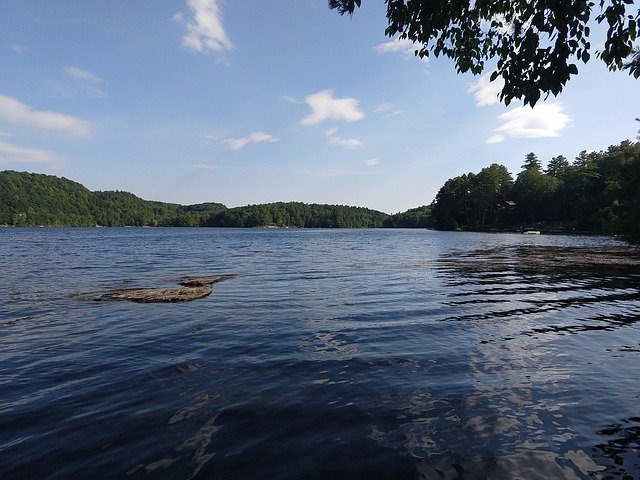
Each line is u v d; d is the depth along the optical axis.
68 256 31.41
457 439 4.11
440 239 64.62
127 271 20.89
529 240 56.47
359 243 54.03
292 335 8.16
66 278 17.89
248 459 3.77
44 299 12.41
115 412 4.75
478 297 12.59
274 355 6.87
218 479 3.47
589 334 8.18
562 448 3.94
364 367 6.26
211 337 8.03
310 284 15.68
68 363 6.51
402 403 4.96
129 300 12.18
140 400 5.08
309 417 4.59
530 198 98.19
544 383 5.59
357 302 11.82
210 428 4.35
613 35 3.85
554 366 6.28
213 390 5.38
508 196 108.81
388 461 3.72
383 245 48.50
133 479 3.48
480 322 9.25
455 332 8.36
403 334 8.22
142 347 7.38
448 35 5.57
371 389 5.39
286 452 3.88
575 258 27.34
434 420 4.52
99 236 77.69
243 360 6.62
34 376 5.93
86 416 4.65
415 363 6.44
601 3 3.76
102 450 3.93
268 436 4.18
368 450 3.91
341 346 7.39
